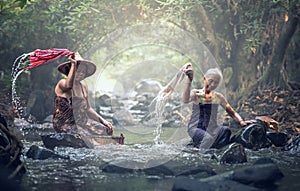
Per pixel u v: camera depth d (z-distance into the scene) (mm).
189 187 4219
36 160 5379
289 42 9352
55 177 4707
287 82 9328
